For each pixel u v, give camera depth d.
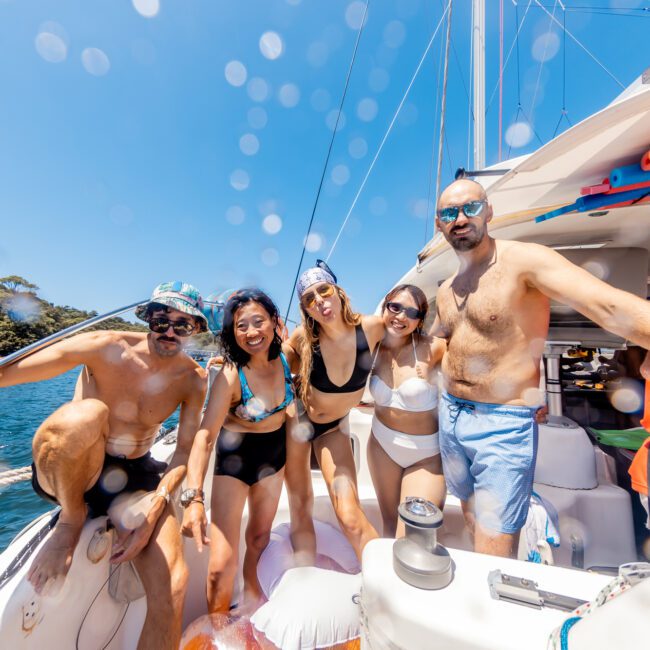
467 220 1.34
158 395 1.48
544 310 1.30
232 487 1.52
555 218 1.77
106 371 1.43
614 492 1.63
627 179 1.34
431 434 1.61
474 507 1.38
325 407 1.65
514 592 0.67
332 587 1.30
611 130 1.17
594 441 2.03
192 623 1.36
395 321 1.55
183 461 1.43
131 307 1.61
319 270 1.51
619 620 0.43
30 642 0.91
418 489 1.54
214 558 1.43
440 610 0.65
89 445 1.12
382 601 0.70
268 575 1.43
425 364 1.59
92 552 1.18
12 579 0.96
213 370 1.94
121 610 1.33
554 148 1.29
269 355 1.57
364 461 2.29
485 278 1.35
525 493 1.25
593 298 1.04
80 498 1.16
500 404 1.31
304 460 1.70
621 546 1.54
